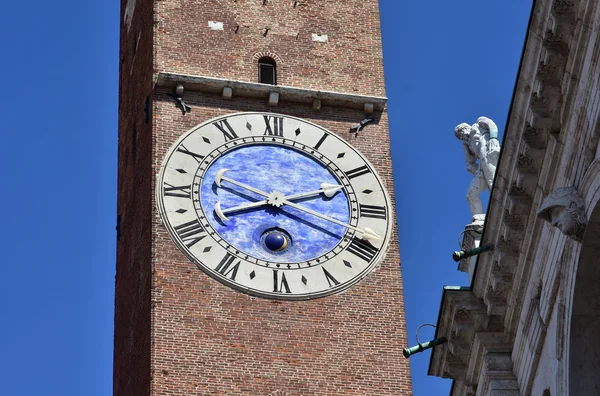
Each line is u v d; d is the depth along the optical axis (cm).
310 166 8569
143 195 8488
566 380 5788
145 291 8094
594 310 5769
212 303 7956
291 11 9169
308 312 8038
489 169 7200
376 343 8019
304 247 8256
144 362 7862
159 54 8812
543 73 5872
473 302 6612
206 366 7769
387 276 8244
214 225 8225
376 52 9112
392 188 8581
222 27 9000
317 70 8975
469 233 7112
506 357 6569
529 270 6309
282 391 7781
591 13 5619
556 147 5978
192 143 8488
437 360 6869
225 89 8688
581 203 5666
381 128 8800
